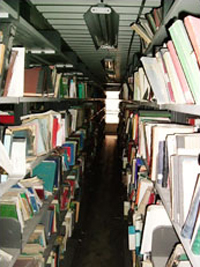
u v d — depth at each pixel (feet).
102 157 29.14
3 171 4.45
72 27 10.05
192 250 2.73
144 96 7.23
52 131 7.55
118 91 43.47
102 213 14.94
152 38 6.16
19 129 5.46
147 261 5.23
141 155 7.00
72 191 12.61
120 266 10.07
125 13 8.36
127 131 15.43
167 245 5.12
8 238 4.89
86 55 16.02
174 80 3.90
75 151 12.88
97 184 19.97
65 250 10.70
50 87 7.66
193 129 4.69
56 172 8.50
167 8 4.81
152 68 5.14
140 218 7.13
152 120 7.01
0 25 4.68
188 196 3.18
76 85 13.87
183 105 3.59
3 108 9.17
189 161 3.22
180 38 3.18
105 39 10.50
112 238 12.18
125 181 17.87
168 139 4.18
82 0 7.24
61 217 10.05
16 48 5.09
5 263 4.37
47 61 11.41
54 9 8.03
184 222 3.17
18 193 5.66
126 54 15.43
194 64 3.05
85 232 12.69
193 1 3.75
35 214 6.56
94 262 10.29
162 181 4.39
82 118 16.69
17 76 5.12
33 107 12.23
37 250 6.50
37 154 6.30
